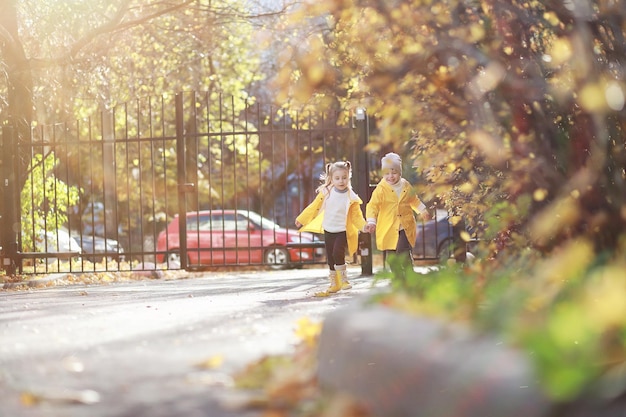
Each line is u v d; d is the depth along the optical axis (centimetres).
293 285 1616
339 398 430
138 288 1650
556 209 590
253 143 4259
